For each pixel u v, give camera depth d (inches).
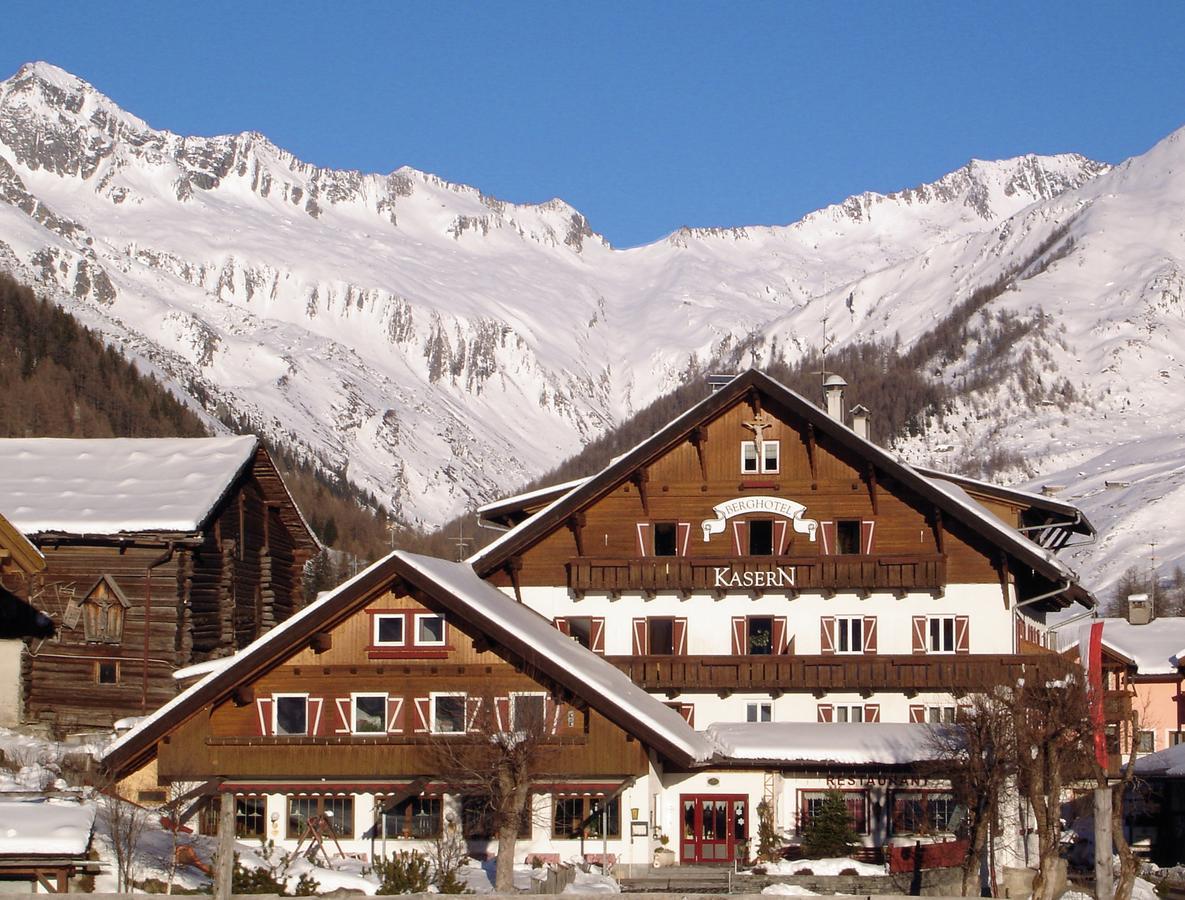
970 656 2568.9
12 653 2610.7
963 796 2154.3
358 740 2240.4
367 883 1843.0
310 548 3230.8
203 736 2253.9
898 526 2652.6
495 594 2522.1
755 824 2372.0
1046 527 3021.7
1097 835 1359.5
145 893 1478.8
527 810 2234.3
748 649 2672.2
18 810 1627.7
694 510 2694.4
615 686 2310.5
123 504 2669.8
